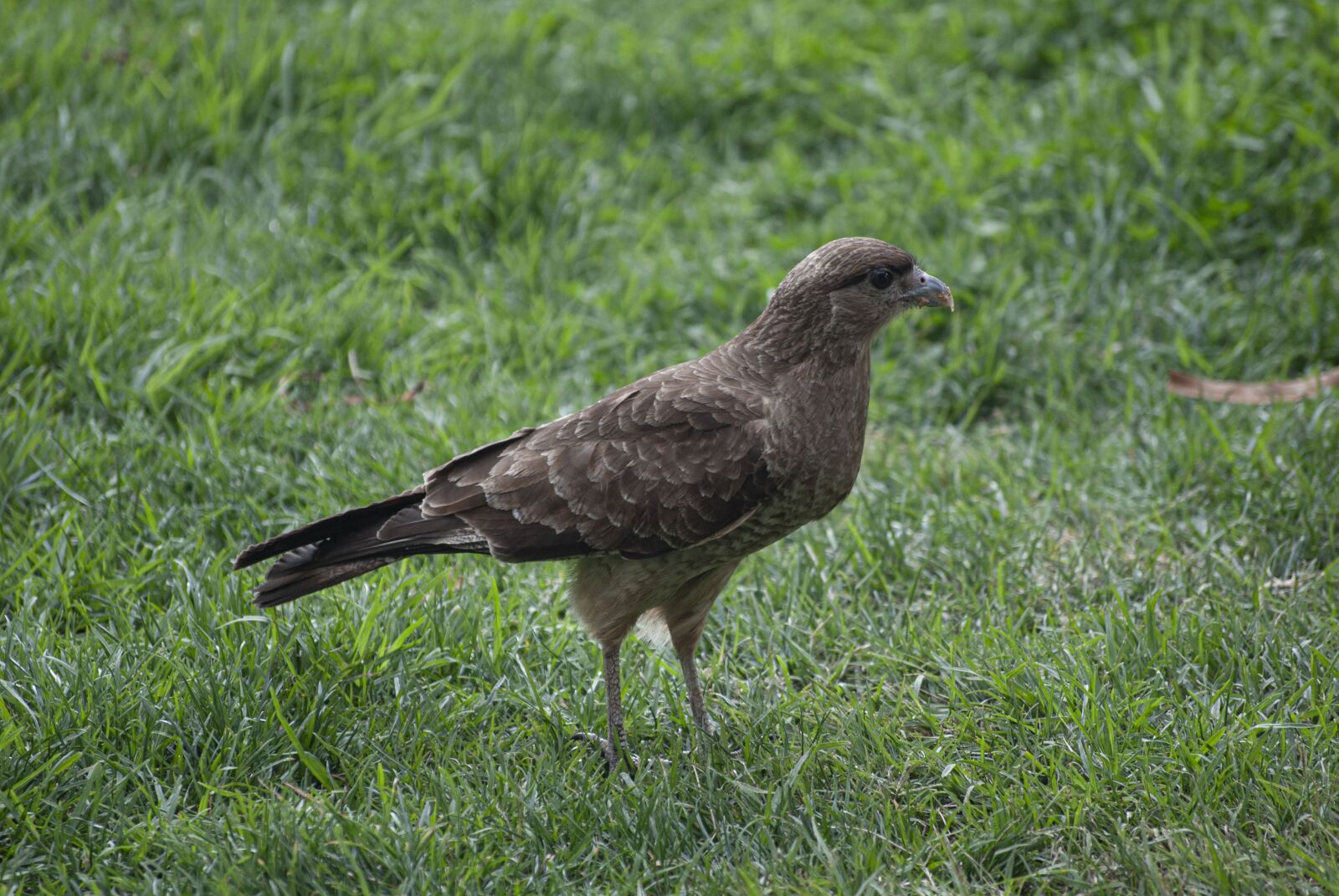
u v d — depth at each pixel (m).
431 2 17.17
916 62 16.23
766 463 7.98
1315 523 10.00
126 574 9.53
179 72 15.25
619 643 8.43
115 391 11.06
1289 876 6.94
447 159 14.30
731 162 15.26
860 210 13.90
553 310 13.00
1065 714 8.21
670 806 7.62
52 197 13.13
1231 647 8.70
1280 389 11.54
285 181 13.87
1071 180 13.83
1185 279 13.05
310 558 8.09
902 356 12.47
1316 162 13.38
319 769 7.86
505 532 8.06
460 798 7.67
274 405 11.35
